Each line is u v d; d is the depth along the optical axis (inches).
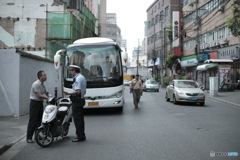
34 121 300.7
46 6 1108.5
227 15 1179.9
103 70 502.3
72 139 309.9
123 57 509.4
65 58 507.8
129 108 615.8
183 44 1788.9
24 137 327.3
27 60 530.3
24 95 509.7
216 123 411.2
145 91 1389.0
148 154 243.8
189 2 1654.8
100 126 389.7
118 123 413.1
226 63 1130.7
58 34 1028.5
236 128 369.7
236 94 994.1
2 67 480.7
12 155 253.0
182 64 1768.0
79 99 297.1
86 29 1312.7
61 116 299.9
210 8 1358.3
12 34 1106.1
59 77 866.1
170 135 324.5
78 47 509.0
